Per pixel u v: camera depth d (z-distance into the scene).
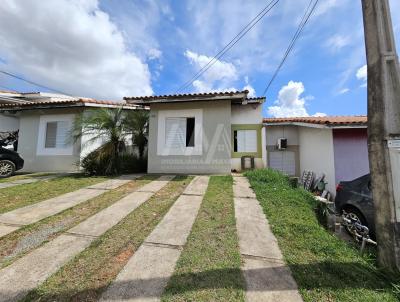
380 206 2.74
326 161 8.08
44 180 7.21
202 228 3.60
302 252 2.92
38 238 3.19
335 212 4.58
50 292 2.11
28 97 13.11
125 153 9.20
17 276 2.33
